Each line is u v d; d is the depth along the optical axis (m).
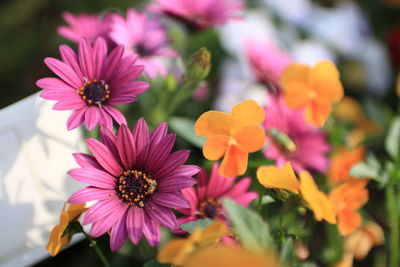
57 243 0.42
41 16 0.67
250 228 0.39
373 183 0.54
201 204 0.45
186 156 0.42
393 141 0.50
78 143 0.46
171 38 0.54
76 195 0.41
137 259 0.53
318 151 0.52
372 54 0.69
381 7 0.76
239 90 0.60
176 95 0.52
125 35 0.50
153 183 0.42
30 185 0.45
